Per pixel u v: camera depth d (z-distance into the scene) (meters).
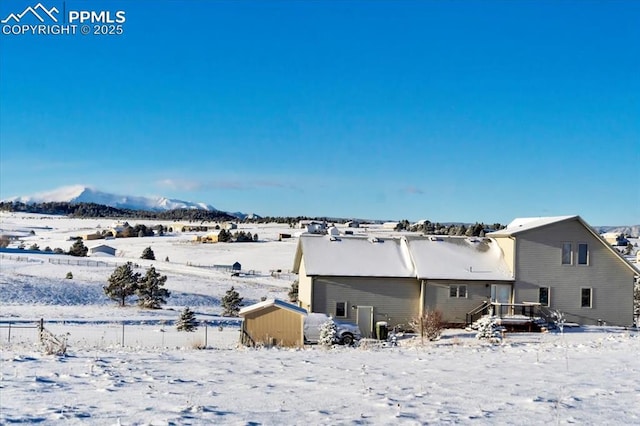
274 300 30.89
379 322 39.12
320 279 41.69
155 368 16.41
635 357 20.20
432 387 13.90
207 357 19.64
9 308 52.22
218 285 81.88
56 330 37.38
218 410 10.76
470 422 10.29
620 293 44.31
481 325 34.22
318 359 19.55
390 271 42.41
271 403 11.62
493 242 46.38
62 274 80.94
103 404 10.98
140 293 60.16
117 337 34.94
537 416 10.84
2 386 12.55
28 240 178.88
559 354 21.39
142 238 183.00
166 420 9.72
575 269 43.84
